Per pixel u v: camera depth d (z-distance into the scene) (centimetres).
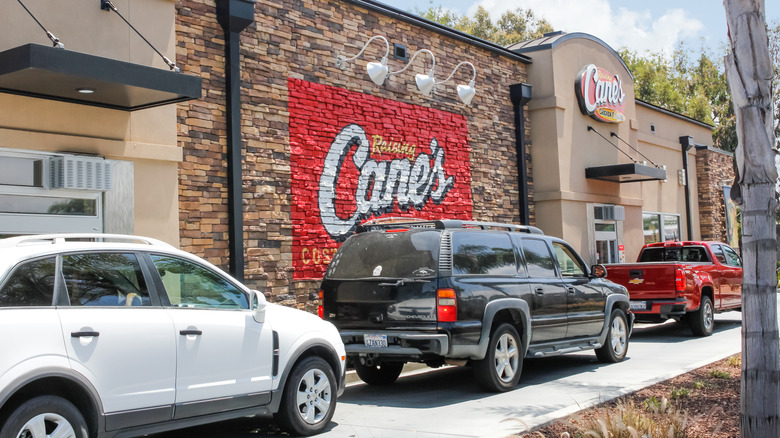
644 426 578
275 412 658
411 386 962
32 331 484
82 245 552
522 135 1786
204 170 1100
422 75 1430
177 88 898
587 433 547
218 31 1138
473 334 833
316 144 1274
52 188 902
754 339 528
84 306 526
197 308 607
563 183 1825
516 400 829
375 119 1399
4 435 462
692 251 1589
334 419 748
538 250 1011
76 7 937
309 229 1245
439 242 844
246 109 1164
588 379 977
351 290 872
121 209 967
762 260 527
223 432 699
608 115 2009
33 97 893
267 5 1214
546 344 975
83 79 824
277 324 664
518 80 1825
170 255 608
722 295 1541
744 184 536
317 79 1294
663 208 2561
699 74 4950
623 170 1867
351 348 850
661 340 1430
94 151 944
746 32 532
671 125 2653
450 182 1573
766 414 521
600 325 1090
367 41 1404
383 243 880
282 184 1208
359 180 1354
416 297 827
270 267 1174
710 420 666
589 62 1983
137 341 543
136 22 1003
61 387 510
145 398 544
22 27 881
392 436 656
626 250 2108
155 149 1005
